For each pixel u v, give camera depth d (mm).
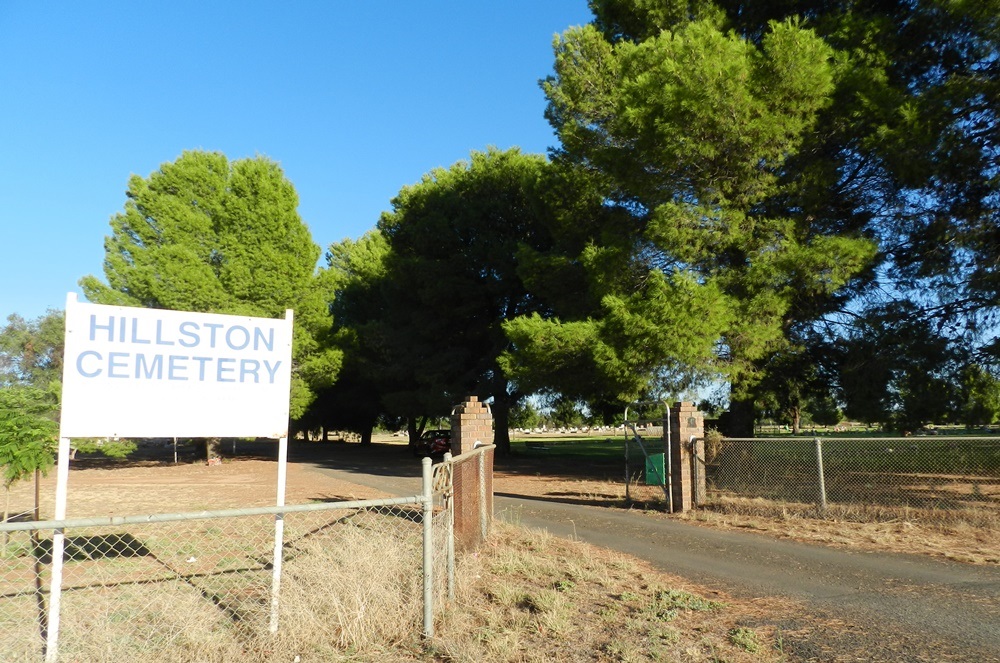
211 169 30984
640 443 15258
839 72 16781
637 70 18188
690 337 16281
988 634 5691
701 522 11930
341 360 33375
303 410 32844
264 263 30359
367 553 6875
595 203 22234
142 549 9320
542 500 15914
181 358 5938
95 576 7773
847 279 16859
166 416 5844
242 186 30297
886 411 18125
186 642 5426
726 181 17219
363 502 5637
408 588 6305
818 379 21766
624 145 18922
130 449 25328
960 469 13055
